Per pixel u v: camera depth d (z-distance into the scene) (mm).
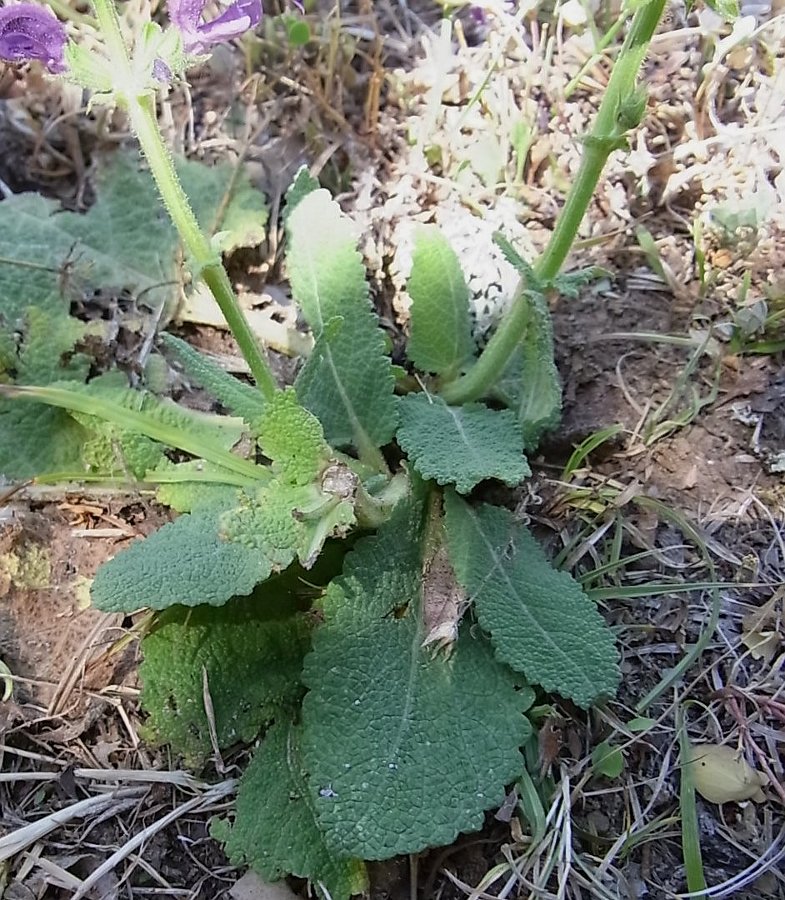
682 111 203
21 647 158
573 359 186
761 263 186
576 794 145
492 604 152
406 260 195
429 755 140
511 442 160
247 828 140
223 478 162
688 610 160
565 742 149
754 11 207
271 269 201
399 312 193
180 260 194
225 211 197
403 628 152
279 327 191
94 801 146
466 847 142
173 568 139
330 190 210
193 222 138
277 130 215
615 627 159
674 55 204
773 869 142
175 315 192
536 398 166
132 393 171
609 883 139
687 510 169
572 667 146
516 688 148
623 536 167
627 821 144
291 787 143
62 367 179
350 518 141
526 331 165
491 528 160
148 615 156
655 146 204
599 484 172
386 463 172
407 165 208
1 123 211
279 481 145
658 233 198
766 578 163
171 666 151
